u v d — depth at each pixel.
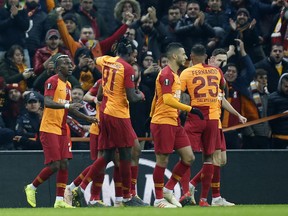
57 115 32.81
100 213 25.25
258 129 41.91
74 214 24.83
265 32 49.09
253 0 48.72
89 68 42.25
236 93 42.03
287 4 48.00
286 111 42.09
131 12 45.88
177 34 45.69
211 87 32.97
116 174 33.75
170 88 31.16
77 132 40.25
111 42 44.16
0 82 41.25
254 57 46.34
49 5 47.22
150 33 45.38
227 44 45.28
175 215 23.97
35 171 38.34
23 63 43.00
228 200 39.97
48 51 43.34
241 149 41.06
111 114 32.06
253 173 40.25
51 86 32.44
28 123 39.66
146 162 38.78
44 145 32.91
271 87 44.84
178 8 46.25
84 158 38.66
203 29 45.50
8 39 44.62
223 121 41.84
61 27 44.03
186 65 43.47
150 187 38.69
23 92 42.06
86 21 47.34
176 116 31.91
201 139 33.31
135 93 31.91
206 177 33.50
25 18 44.81
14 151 38.22
